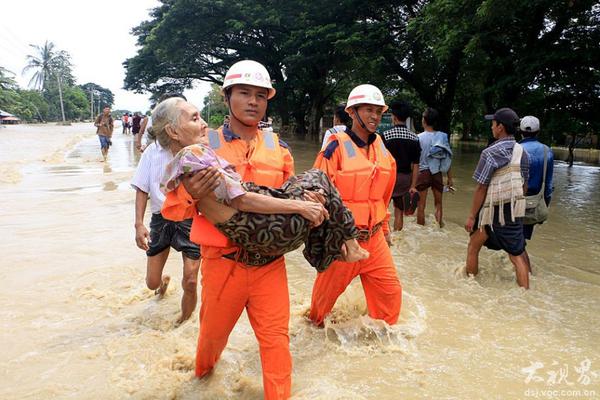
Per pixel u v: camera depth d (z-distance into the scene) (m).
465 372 3.33
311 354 3.58
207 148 2.52
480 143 37.34
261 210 2.50
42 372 3.29
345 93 39.56
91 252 5.99
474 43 12.38
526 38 13.36
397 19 21.25
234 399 3.00
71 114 110.62
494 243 4.98
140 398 3.00
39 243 6.36
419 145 6.76
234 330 3.95
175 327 4.00
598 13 12.33
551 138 14.73
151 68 35.00
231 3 26.70
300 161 16.98
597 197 10.91
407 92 31.91
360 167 3.64
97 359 3.48
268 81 2.89
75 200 9.27
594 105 13.98
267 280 2.80
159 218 3.97
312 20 23.41
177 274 5.31
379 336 3.80
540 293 4.82
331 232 2.91
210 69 34.59
